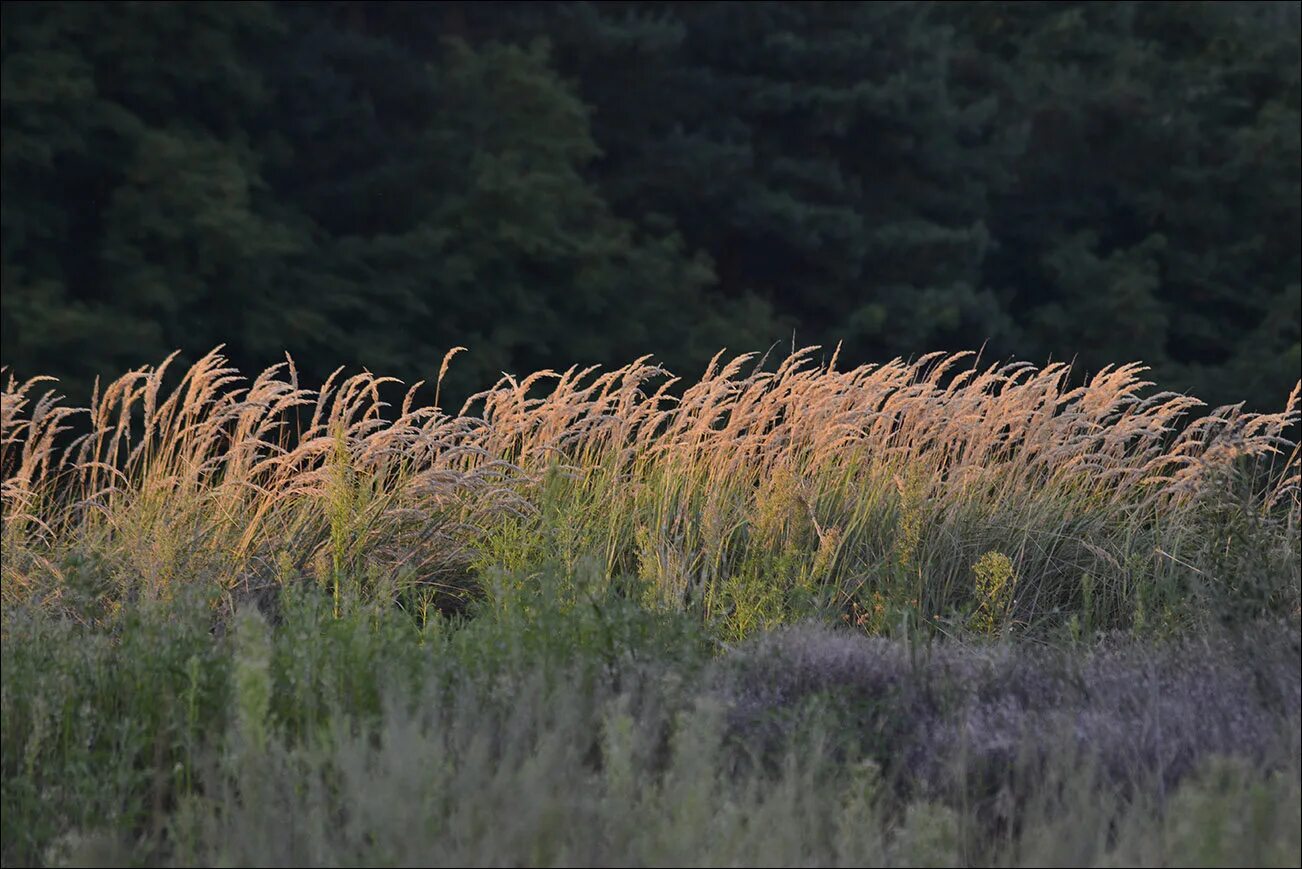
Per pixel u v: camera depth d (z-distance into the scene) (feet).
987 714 34.09
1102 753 30.96
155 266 116.67
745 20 157.58
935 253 160.15
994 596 46.68
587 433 53.36
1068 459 57.67
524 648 36.01
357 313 126.52
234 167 119.55
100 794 28.91
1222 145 192.03
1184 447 55.42
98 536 46.52
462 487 49.88
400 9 147.84
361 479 49.11
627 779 27.25
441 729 29.63
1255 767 30.19
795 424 54.65
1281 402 165.58
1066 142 191.42
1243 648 35.17
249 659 29.12
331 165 137.39
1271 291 188.14
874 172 167.94
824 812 28.40
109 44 119.14
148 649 33.19
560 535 45.37
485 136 135.64
